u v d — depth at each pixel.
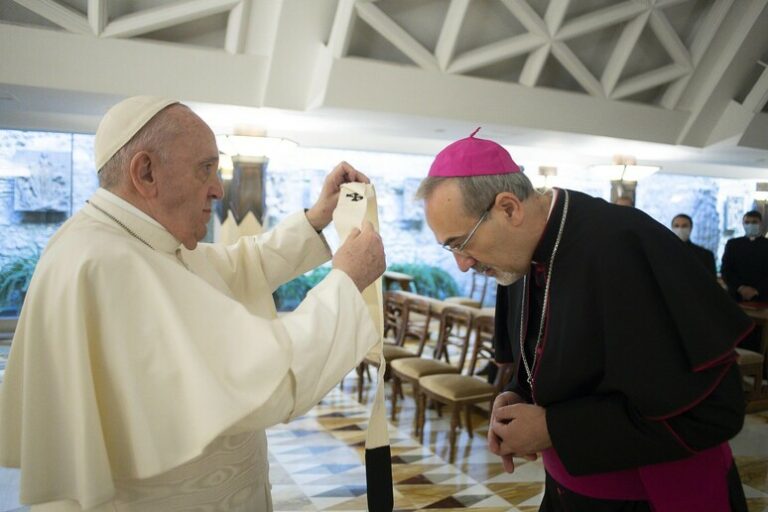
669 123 7.12
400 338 6.21
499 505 3.33
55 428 1.06
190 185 1.19
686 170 10.60
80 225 1.16
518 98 6.08
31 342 1.06
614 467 1.18
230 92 5.17
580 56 6.25
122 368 1.03
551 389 1.27
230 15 4.73
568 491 1.40
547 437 1.25
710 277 1.17
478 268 1.39
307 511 3.23
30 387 1.05
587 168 8.60
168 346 1.04
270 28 4.84
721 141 7.28
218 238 7.04
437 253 10.67
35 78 4.52
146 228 1.18
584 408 1.19
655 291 1.16
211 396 1.00
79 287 1.03
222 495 1.22
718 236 12.20
